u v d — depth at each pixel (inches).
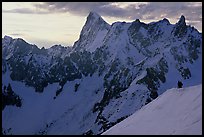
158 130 1824.6
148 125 1988.2
